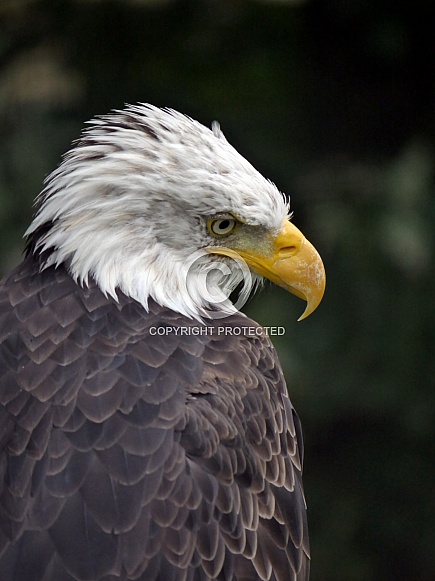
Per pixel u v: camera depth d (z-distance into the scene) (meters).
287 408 7.65
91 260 7.43
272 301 14.80
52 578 5.88
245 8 16.78
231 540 6.42
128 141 7.42
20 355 6.87
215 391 6.85
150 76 16.73
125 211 7.45
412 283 14.88
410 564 15.96
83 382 6.61
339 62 16.94
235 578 6.37
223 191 7.47
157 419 6.46
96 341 6.93
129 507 6.10
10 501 6.17
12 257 14.70
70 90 16.23
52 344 6.89
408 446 15.93
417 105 16.81
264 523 6.79
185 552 6.13
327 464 16.17
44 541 5.99
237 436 6.74
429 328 14.94
